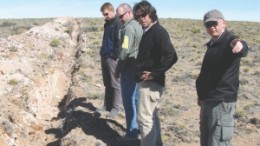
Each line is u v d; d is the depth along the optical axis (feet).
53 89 51.90
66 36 92.58
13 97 41.04
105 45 29.01
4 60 54.70
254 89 55.26
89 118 31.89
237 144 30.60
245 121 37.01
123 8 23.59
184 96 48.21
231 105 18.30
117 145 26.27
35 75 50.93
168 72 68.28
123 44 23.53
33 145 33.04
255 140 31.78
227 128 18.42
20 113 37.78
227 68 17.93
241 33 184.24
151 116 21.74
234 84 18.20
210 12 17.87
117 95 30.86
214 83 18.30
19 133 34.01
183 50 111.14
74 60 71.10
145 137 21.85
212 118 18.62
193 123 35.96
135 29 23.61
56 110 44.57
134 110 25.58
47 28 93.35
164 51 20.34
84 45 92.63
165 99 45.68
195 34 171.53
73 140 27.66
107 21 28.66
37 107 43.19
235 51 16.89
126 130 27.02
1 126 32.63
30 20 279.49
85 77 56.03
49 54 67.31
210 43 18.54
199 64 82.74
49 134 35.24
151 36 20.51
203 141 19.80
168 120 36.17
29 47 69.10
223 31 18.03
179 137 31.14
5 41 69.31
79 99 41.39
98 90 48.08
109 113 31.50
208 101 18.66
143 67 21.04
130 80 24.70
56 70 57.47
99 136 28.19
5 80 46.80
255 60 89.86
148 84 21.31
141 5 20.34
